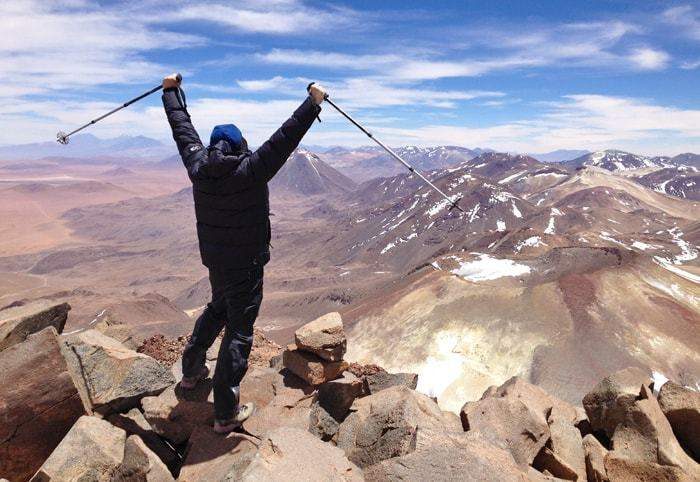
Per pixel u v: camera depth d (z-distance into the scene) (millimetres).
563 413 8477
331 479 5035
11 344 7449
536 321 166250
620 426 7219
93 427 6465
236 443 6645
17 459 6270
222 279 6453
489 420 7004
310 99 5887
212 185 5797
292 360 8266
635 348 154000
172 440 7211
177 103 6711
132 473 5887
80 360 7551
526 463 6793
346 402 7832
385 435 6480
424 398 7457
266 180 5898
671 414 7324
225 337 6758
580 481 7113
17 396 6293
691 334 162125
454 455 5234
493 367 149875
